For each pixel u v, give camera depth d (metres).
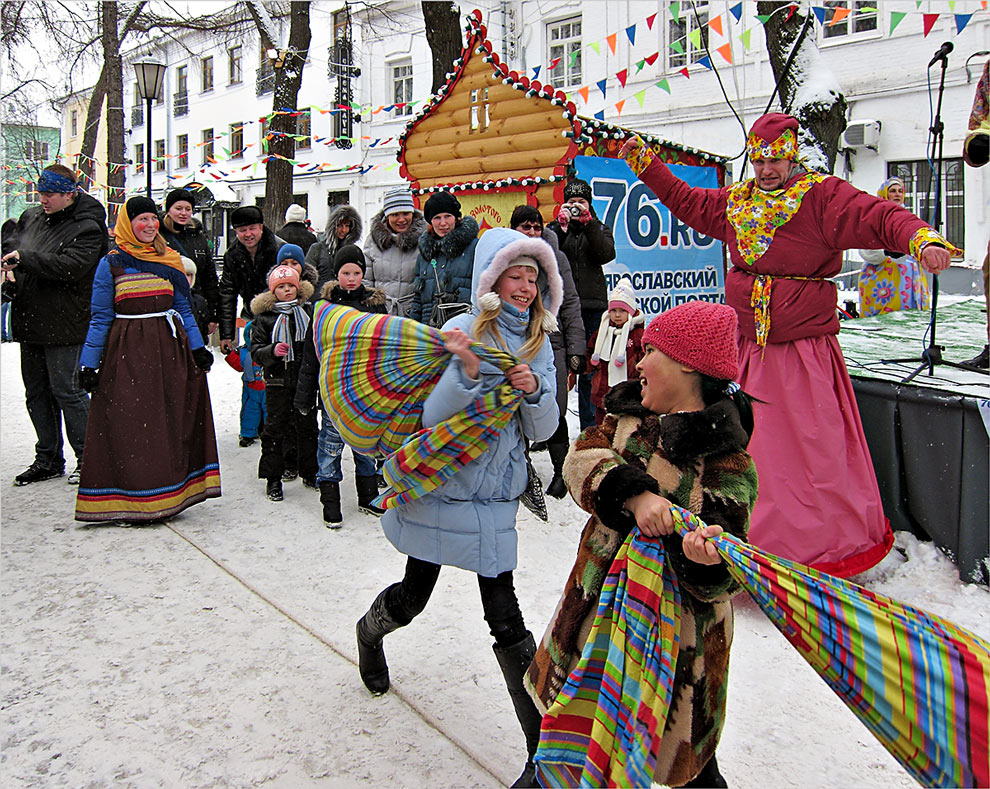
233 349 6.38
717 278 7.80
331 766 2.46
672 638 1.79
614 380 5.36
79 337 5.34
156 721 2.69
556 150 6.64
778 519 3.57
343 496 5.28
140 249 4.56
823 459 3.57
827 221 3.45
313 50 24.53
